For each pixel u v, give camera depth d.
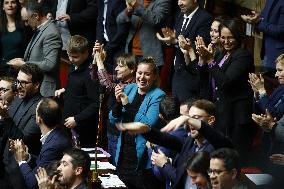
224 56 20.34
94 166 19.62
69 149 17.55
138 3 24.17
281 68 18.94
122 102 19.94
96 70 22.11
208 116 16.53
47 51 24.30
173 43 22.59
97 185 18.42
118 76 21.27
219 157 14.91
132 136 19.66
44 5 25.64
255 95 19.69
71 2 26.66
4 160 20.08
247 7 25.22
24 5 26.78
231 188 15.00
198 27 22.56
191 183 16.42
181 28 22.97
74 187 17.42
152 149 18.88
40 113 19.22
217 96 20.36
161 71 24.75
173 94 22.73
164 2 24.16
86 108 22.12
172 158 18.50
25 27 27.00
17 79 21.20
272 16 21.84
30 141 20.80
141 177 19.55
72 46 22.23
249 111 20.19
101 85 21.55
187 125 16.36
